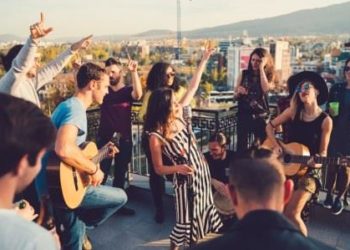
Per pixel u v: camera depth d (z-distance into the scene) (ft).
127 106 14.10
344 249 11.66
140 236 12.75
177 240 10.28
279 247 3.75
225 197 11.19
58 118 9.10
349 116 12.68
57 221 9.81
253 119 15.40
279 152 11.25
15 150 3.88
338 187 12.59
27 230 3.91
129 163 15.01
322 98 11.98
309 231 12.58
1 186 3.96
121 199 10.78
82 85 9.48
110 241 12.46
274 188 4.26
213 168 11.71
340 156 11.30
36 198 9.75
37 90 11.80
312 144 11.28
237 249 3.80
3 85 9.61
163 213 13.61
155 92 10.04
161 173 10.02
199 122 15.46
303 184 10.62
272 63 15.47
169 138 9.92
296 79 12.86
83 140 10.14
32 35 9.45
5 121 3.86
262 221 3.94
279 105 13.52
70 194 9.27
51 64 12.28
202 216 10.18
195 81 12.84
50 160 9.07
